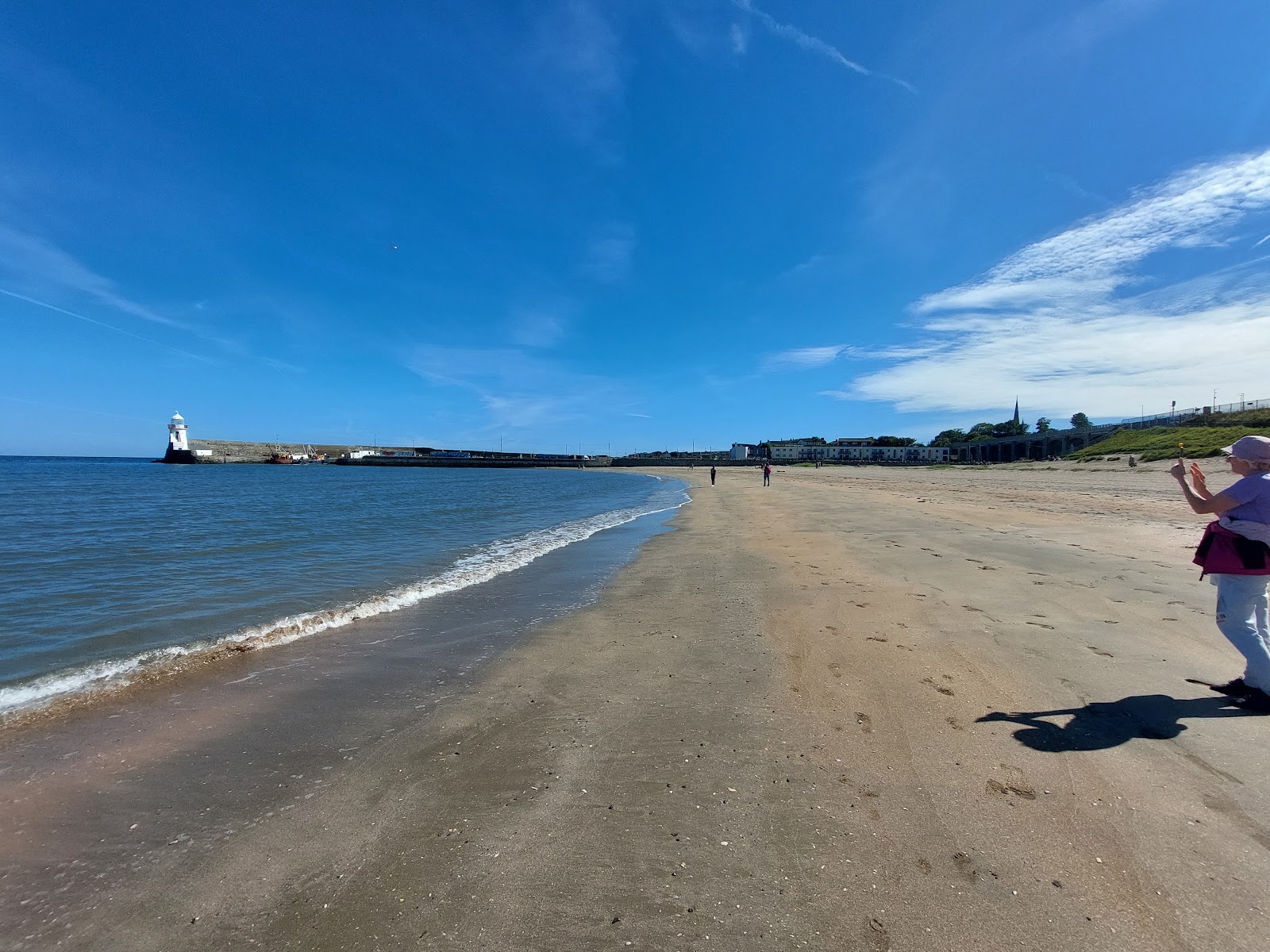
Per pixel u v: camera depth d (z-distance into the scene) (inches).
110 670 206.5
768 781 122.3
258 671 203.5
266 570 406.6
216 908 92.1
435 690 183.6
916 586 287.9
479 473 3946.9
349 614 281.1
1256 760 120.0
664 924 85.2
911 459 5767.7
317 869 100.4
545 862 100.0
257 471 3494.1
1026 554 360.8
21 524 714.2
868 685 170.6
